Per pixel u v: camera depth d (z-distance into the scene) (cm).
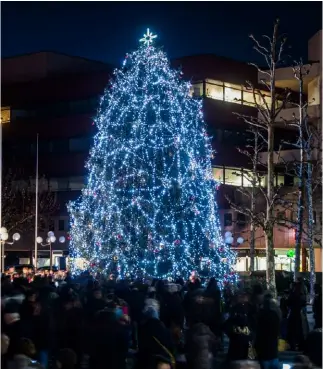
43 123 7362
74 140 7175
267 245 2725
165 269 3338
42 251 7031
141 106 3562
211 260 3497
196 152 3662
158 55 3622
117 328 1137
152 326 1152
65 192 7106
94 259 3472
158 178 3388
